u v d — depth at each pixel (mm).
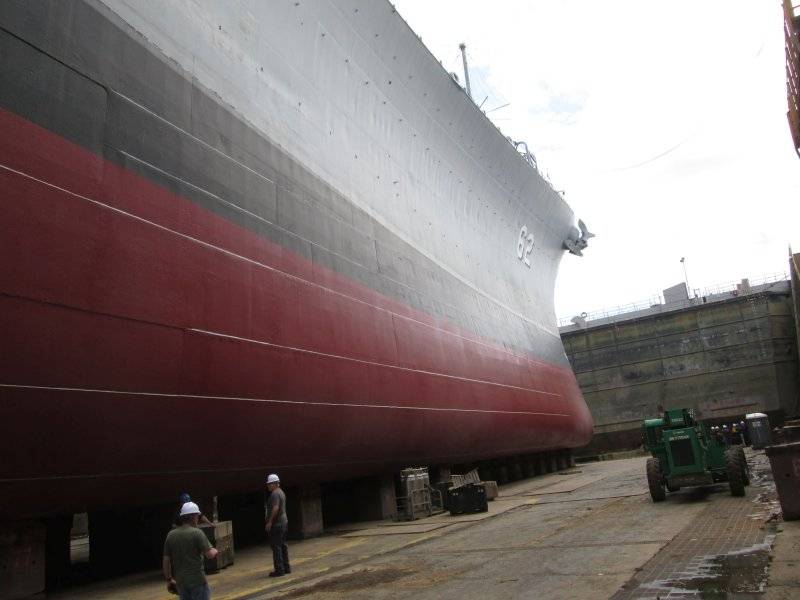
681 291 74438
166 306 11992
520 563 9859
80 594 10977
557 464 41656
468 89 39719
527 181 38906
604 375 60438
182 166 13414
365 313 19328
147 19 13578
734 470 14641
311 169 18766
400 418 19547
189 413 12211
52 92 10867
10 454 9430
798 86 17953
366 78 22938
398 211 24719
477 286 31688
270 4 18078
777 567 7602
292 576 10844
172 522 13531
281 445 14750
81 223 10727
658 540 10422
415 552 12297
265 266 15188
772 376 54781
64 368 10008
